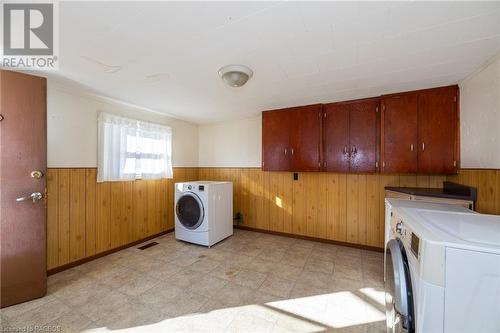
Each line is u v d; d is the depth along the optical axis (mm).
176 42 1526
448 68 1921
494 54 1658
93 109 2727
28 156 1845
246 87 2416
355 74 2066
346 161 2867
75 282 2154
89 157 2672
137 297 1921
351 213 3156
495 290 748
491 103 1729
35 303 1819
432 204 1651
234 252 2934
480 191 1851
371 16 1254
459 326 783
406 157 2482
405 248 1092
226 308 1787
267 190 3795
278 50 1637
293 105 3121
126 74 2059
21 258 1812
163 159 3600
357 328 1572
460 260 782
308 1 1132
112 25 1329
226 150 4211
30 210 1854
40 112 1898
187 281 2191
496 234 896
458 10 1200
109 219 2881
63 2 1134
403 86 2357
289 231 3596
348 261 2666
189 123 4285
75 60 1783
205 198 3100
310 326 1594
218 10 1197
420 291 846
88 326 1571
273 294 1981
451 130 2283
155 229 3545
